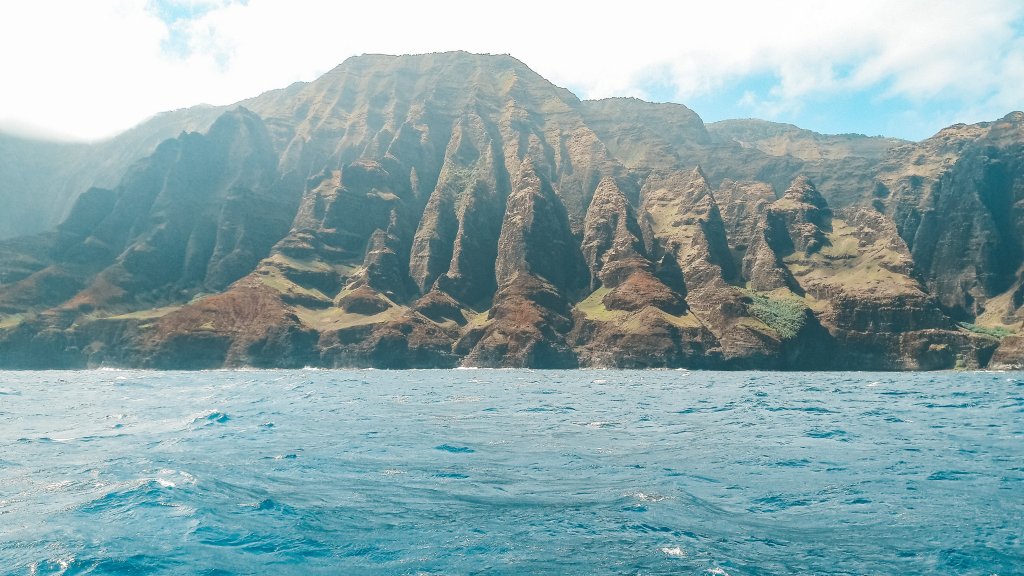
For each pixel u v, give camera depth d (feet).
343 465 129.18
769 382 482.28
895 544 80.02
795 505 98.58
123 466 122.62
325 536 82.53
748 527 87.56
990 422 198.49
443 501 100.83
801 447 151.43
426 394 335.67
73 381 474.49
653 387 410.72
